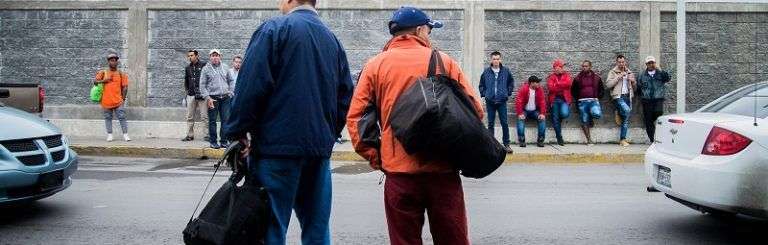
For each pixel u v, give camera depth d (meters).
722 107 6.13
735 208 5.25
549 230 6.20
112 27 14.24
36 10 14.34
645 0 13.70
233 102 3.62
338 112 3.94
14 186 5.91
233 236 3.56
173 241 5.65
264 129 3.65
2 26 14.40
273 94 3.62
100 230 6.03
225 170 10.38
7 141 6.02
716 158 5.38
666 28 13.81
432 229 3.71
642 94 13.16
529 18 13.77
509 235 6.00
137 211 6.87
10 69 14.42
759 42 13.77
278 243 3.72
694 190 5.51
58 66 14.36
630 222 6.57
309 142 3.65
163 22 14.16
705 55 13.79
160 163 11.39
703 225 6.45
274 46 3.57
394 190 3.64
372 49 13.83
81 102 14.34
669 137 6.08
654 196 8.07
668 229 6.27
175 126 14.13
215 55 12.34
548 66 13.81
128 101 14.23
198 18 14.10
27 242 5.60
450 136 3.32
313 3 3.87
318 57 3.71
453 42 13.81
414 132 3.36
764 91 5.96
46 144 6.41
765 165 5.13
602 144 13.64
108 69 14.23
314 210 3.94
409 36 3.73
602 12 13.76
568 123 13.76
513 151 12.31
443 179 3.59
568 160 11.96
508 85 12.59
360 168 10.88
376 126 3.65
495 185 8.95
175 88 14.18
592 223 6.51
